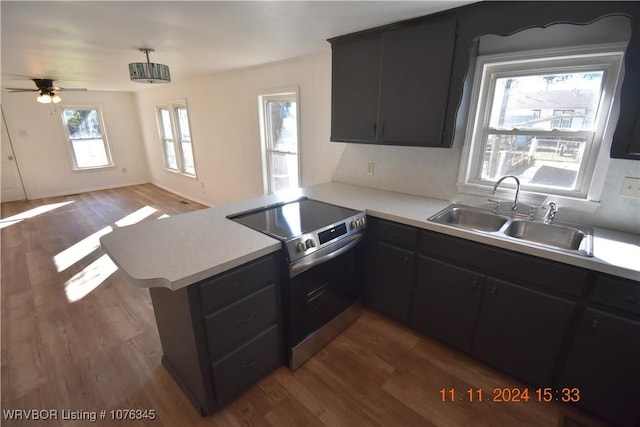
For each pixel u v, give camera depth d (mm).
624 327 1387
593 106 1768
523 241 1632
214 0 1553
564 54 1723
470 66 1929
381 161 2707
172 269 1328
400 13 1825
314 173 3275
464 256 1825
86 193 6418
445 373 1904
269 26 2014
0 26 1863
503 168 2160
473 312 1867
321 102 2971
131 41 2293
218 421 1601
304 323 1898
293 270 1687
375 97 2234
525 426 1580
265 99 3701
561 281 1518
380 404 1701
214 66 3469
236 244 1591
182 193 6070
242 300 1561
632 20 1361
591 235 1691
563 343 1581
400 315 2252
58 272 3131
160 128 6168
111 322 2371
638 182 1654
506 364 1812
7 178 5688
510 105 2041
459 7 1731
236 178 4488
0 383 1824
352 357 2027
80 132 6328
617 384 1468
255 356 1723
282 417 1629
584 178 1845
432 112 1996
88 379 1854
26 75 3688
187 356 1569
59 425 1581
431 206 2258
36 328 2301
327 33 2209
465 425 1585
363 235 2207
